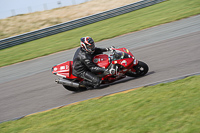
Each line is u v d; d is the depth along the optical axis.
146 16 34.78
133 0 56.66
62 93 14.45
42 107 12.88
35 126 10.23
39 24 52.59
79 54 13.09
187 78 11.11
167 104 8.95
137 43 21.94
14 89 17.34
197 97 8.85
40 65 22.56
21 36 36.12
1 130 10.67
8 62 26.33
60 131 9.13
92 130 8.57
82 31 35.12
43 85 16.62
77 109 11.05
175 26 24.59
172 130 7.27
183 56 14.92
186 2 38.75
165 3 42.94
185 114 7.92
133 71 13.14
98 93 12.86
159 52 17.33
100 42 26.06
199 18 25.41
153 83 11.80
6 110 13.68
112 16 41.47
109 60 12.91
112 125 8.54
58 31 38.12
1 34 50.03
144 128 7.77
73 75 13.75
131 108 9.45
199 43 16.67
